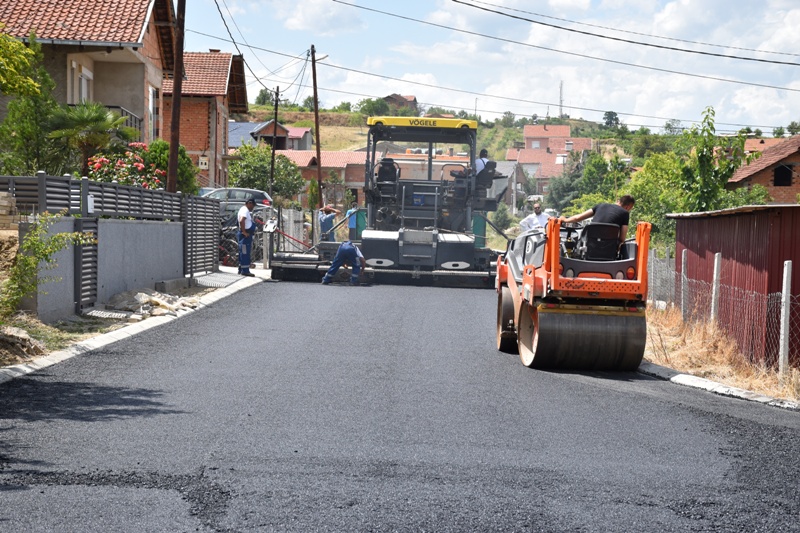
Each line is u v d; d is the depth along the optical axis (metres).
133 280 15.89
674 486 5.99
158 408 7.76
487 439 7.07
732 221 12.47
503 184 22.84
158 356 10.52
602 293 10.41
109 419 7.30
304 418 7.56
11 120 19.09
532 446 6.91
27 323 11.45
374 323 14.23
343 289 19.98
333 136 137.75
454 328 14.09
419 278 22.50
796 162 48.97
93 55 28.28
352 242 22.34
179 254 18.91
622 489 5.88
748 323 11.22
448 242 21.64
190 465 6.07
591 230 10.82
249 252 22.39
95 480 5.67
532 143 161.25
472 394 8.92
